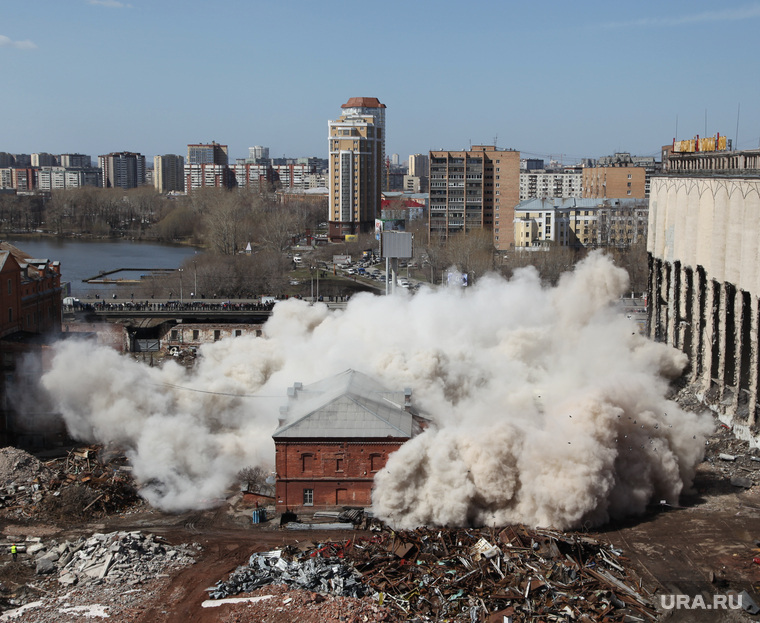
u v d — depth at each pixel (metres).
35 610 67.00
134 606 67.25
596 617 64.31
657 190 155.25
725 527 82.88
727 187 116.31
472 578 69.25
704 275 128.75
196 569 74.06
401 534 76.88
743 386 117.50
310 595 67.31
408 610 65.12
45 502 89.31
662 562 75.12
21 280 132.75
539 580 68.62
